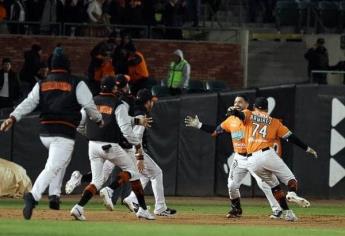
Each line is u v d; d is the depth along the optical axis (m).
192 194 58.75
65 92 34.69
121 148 37.19
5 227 32.28
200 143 58.69
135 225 34.53
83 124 37.53
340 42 79.12
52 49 71.00
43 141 35.06
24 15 71.69
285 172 40.19
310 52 73.25
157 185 41.53
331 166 59.47
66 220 36.41
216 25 81.81
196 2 77.12
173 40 73.12
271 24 84.25
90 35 72.44
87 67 71.44
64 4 71.81
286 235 31.47
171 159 58.53
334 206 54.62
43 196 55.75
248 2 84.50
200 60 73.62
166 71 72.88
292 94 59.03
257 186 59.16
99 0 72.75
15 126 57.28
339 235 32.06
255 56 77.38
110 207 38.34
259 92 58.75
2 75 62.28
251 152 40.22
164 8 74.00
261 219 40.97
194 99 58.41
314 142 59.22
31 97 34.84
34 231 30.95
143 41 72.62
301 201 39.84
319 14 84.00
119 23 73.06
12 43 70.56
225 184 58.91
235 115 40.25
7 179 53.53
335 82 72.19
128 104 39.44
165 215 41.75
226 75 74.06
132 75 64.00
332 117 59.34
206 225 36.09
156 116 58.19
